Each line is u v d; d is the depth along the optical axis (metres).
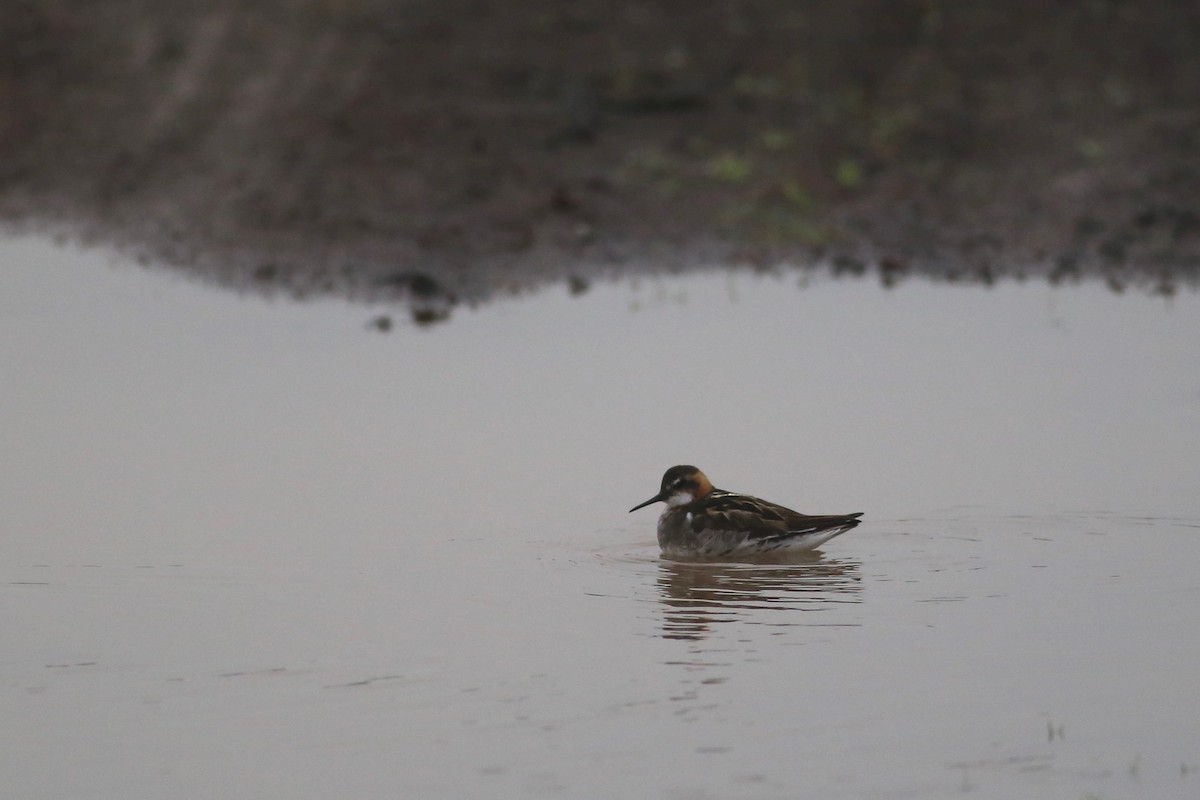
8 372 17.19
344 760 7.73
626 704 8.46
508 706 8.45
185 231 23.94
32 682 8.87
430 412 15.64
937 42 29.80
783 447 14.35
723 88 28.16
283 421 15.36
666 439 14.66
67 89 30.86
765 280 21.22
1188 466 13.52
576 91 28.02
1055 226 23.16
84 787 7.46
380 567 11.22
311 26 32.69
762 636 9.68
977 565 11.23
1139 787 7.32
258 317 19.80
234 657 9.27
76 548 11.55
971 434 14.59
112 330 19.12
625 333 18.75
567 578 11.10
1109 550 11.48
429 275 21.47
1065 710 8.27
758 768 7.57
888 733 7.99
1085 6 30.97
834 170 25.25
